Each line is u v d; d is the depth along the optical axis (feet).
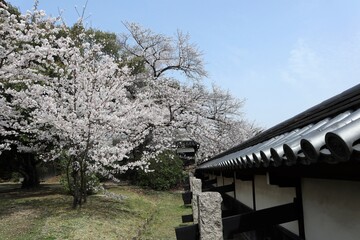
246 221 10.46
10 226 25.03
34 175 53.21
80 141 30.99
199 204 10.50
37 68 30.27
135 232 27.61
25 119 34.96
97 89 33.19
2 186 63.67
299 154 6.13
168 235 28.22
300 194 10.44
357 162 4.76
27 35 25.68
